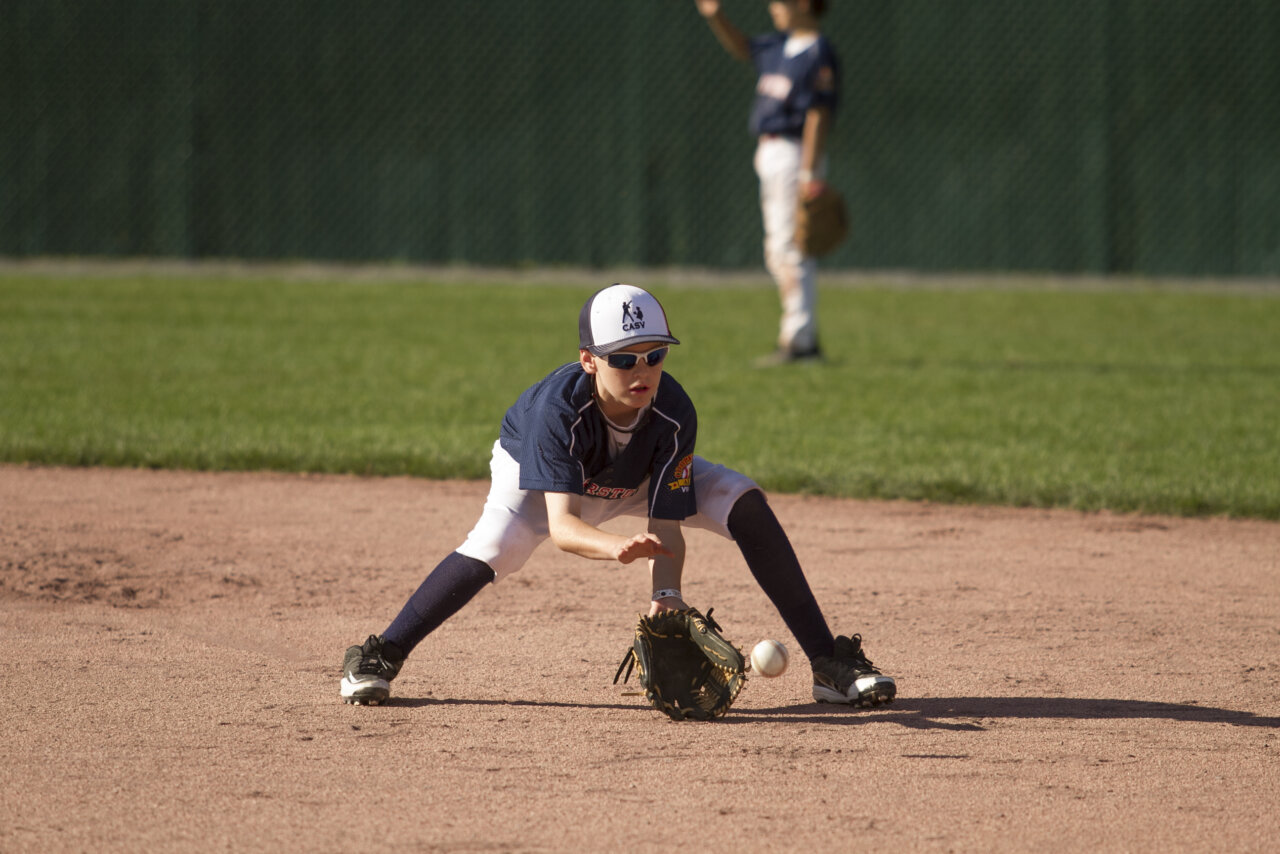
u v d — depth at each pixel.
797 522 20.61
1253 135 61.28
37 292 51.28
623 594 16.64
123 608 15.63
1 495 21.59
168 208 64.12
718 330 44.28
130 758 10.86
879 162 63.28
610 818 9.74
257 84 63.78
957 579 17.44
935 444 25.73
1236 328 46.25
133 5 63.22
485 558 12.25
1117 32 61.28
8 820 9.61
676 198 63.25
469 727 11.74
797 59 35.69
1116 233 62.47
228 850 9.16
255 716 11.97
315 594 16.41
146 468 24.03
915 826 9.66
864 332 44.81
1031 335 44.19
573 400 11.63
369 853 9.12
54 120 64.06
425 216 64.19
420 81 63.62
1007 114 62.25
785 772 10.70
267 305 48.75
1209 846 9.39
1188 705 12.58
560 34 62.91
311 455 24.16
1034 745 11.41
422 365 35.34
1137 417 28.78
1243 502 21.25
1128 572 17.91
